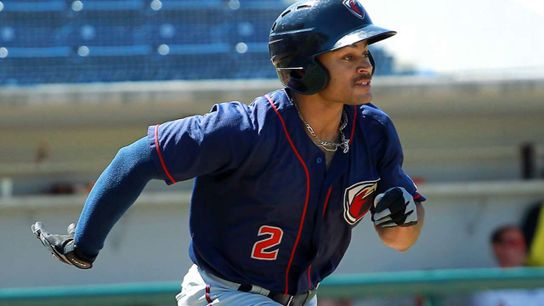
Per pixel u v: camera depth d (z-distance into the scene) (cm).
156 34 3052
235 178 1084
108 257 2598
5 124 2627
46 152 2698
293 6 1102
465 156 2831
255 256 1131
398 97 2670
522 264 2691
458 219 2697
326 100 1083
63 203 2572
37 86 2814
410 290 1727
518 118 2825
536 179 2836
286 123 1072
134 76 2923
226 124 1048
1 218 2580
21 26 3023
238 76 2964
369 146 1129
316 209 1105
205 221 1144
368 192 1139
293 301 1175
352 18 1078
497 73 2775
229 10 3123
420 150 2809
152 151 1052
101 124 2667
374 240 2669
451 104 2717
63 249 1104
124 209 1077
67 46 3000
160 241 2614
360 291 1719
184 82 2827
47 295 1681
